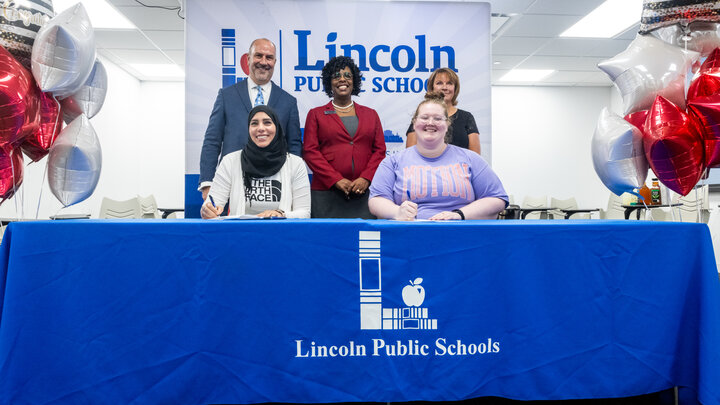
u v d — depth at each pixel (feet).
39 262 3.49
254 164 6.96
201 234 3.60
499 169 27.53
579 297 3.76
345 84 9.46
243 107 9.74
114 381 3.53
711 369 3.64
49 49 4.73
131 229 3.56
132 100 24.88
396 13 10.18
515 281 3.72
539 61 22.61
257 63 9.71
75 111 5.71
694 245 3.86
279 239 3.64
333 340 3.65
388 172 6.00
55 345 3.49
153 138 25.98
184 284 3.59
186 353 3.59
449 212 5.10
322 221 3.76
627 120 5.90
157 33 18.29
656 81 5.46
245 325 3.62
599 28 18.31
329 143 9.40
